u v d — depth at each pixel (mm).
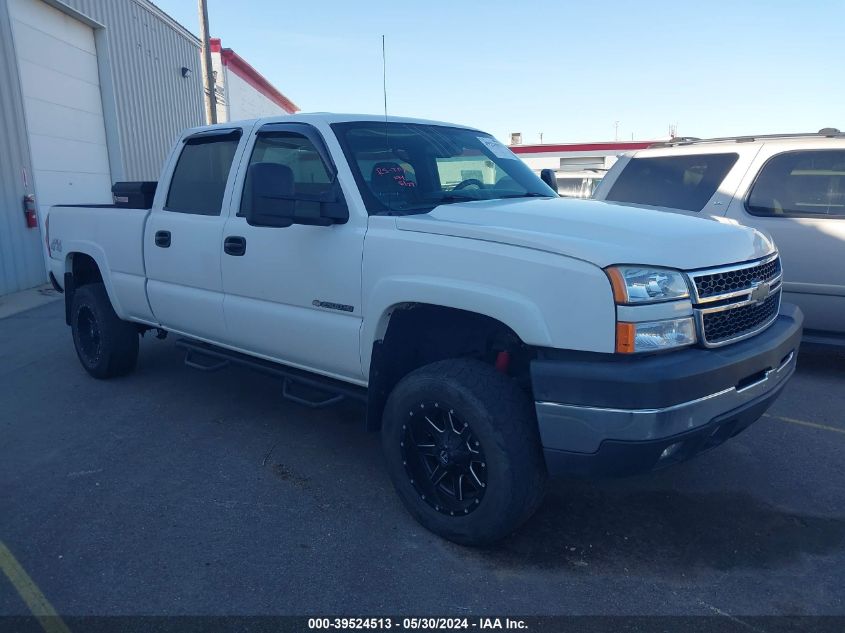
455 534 3240
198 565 3137
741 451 4383
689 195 6293
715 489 3879
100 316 5625
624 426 2734
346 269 3602
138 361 6449
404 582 3006
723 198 6047
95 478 4035
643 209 3656
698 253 2984
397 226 3424
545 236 2959
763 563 3154
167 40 17391
